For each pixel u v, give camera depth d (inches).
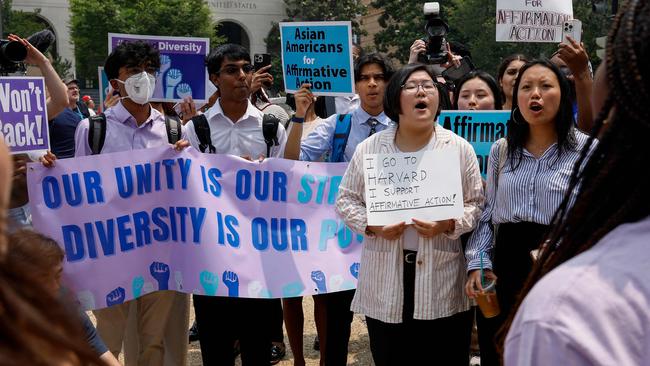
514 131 141.4
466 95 203.9
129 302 170.6
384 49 1489.9
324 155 193.5
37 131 156.0
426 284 137.1
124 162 162.1
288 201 171.3
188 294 176.7
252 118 176.7
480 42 1243.8
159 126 170.9
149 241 165.2
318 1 1749.5
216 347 167.9
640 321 40.5
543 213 135.4
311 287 170.2
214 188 167.6
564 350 40.5
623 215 45.6
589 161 48.4
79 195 158.4
